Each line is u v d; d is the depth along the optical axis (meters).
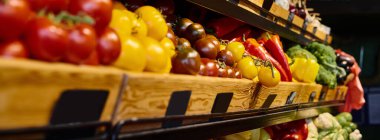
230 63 1.24
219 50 1.25
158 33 1.00
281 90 1.50
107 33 0.70
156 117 0.80
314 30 2.51
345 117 2.80
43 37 0.55
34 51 0.56
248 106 1.27
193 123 0.99
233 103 1.14
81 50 0.61
